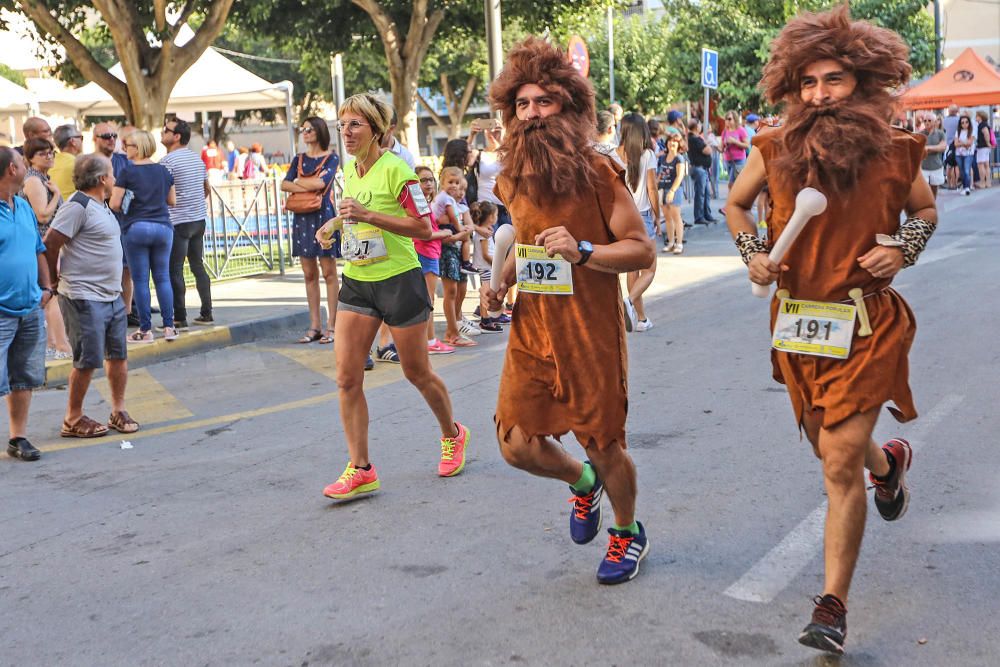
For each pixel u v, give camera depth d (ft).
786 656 11.31
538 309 12.79
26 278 20.17
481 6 67.26
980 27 149.89
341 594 13.53
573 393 12.74
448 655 11.72
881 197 11.21
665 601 12.77
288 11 72.28
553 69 12.11
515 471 18.43
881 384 11.23
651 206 30.40
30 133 27.96
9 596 14.11
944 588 12.75
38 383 20.93
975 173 83.25
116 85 58.39
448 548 14.92
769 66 11.65
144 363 30.73
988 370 23.22
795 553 14.03
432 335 29.68
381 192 17.08
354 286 17.10
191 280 44.75
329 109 153.28
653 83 130.00
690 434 19.79
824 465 11.47
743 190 11.91
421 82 130.11
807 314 11.60
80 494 18.60
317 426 22.49
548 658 11.51
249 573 14.43
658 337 29.76
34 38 64.49
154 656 12.12
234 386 27.30
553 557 14.37
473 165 34.42
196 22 108.06
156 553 15.44
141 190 30.63
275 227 47.75
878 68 11.20
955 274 37.17
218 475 19.30
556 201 12.41
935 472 16.89
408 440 20.79
